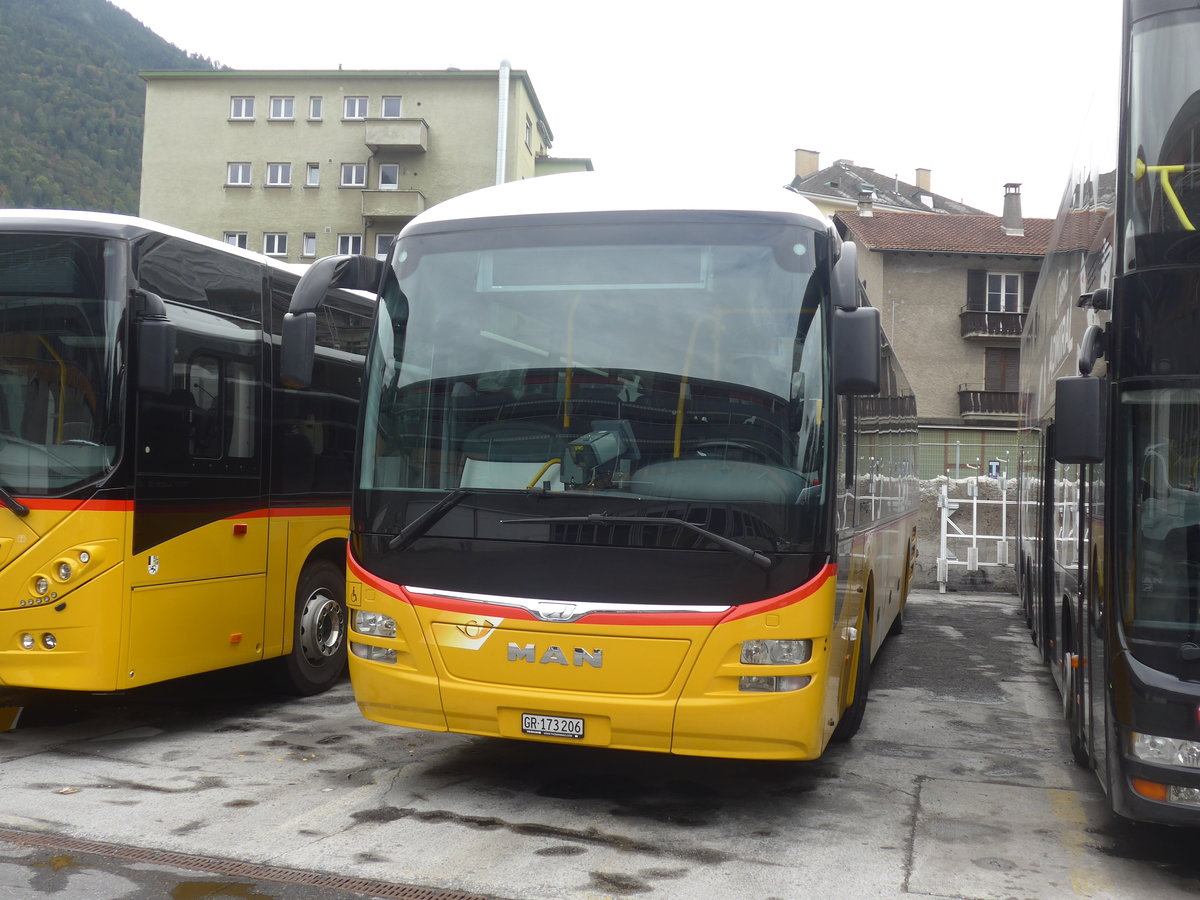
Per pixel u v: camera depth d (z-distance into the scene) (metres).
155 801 5.96
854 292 5.51
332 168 50.31
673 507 5.52
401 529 5.95
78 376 6.84
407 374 6.08
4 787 6.20
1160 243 4.93
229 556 7.76
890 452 9.93
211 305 7.63
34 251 6.90
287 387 8.46
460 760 6.94
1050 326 9.66
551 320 5.88
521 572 5.68
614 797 6.23
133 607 6.89
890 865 5.20
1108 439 5.09
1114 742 4.94
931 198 67.44
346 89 50.16
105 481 6.78
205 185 50.88
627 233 5.88
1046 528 9.23
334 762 6.84
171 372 6.72
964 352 48.16
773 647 5.40
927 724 8.30
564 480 5.68
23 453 6.83
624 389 5.70
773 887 4.88
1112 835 5.70
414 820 5.72
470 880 4.89
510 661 5.66
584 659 5.54
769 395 5.55
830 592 5.53
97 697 8.75
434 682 5.80
